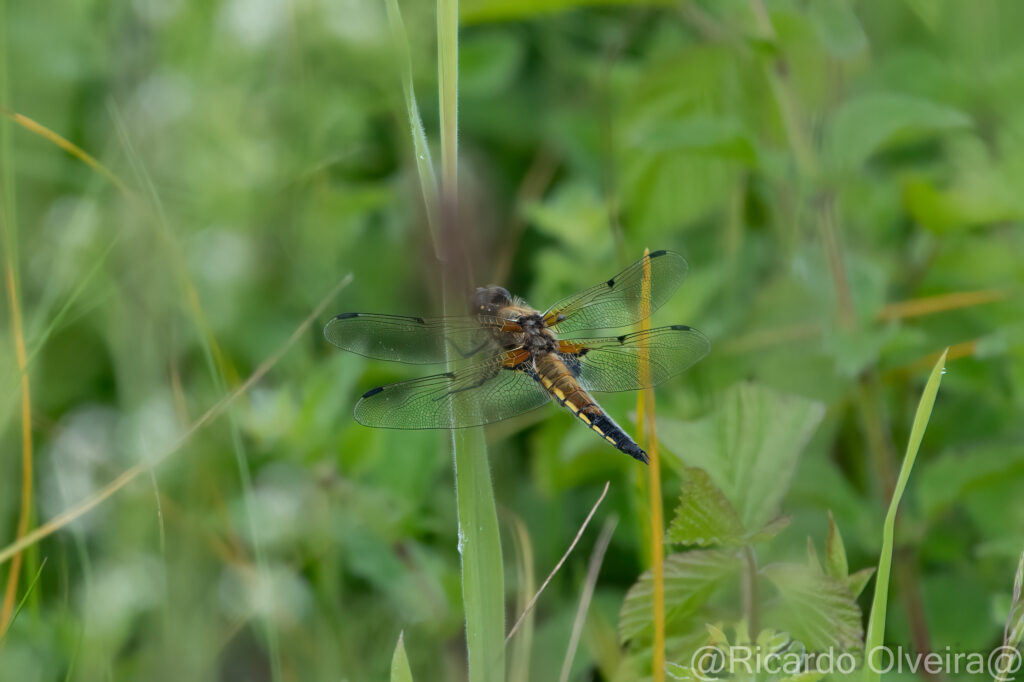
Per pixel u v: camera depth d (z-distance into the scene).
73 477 2.21
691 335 2.19
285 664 2.19
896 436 2.24
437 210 2.13
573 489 2.24
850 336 2.20
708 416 2.16
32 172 2.25
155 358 2.22
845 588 2.13
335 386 2.21
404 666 2.13
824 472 2.20
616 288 2.21
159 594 2.19
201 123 2.25
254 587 2.20
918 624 2.19
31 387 2.23
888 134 2.20
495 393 2.18
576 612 2.20
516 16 2.22
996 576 2.20
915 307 2.24
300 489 2.21
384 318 2.19
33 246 2.24
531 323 2.19
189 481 2.21
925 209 2.22
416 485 2.21
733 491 2.15
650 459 2.14
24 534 2.18
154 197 2.20
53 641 2.18
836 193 2.21
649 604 2.14
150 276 2.23
